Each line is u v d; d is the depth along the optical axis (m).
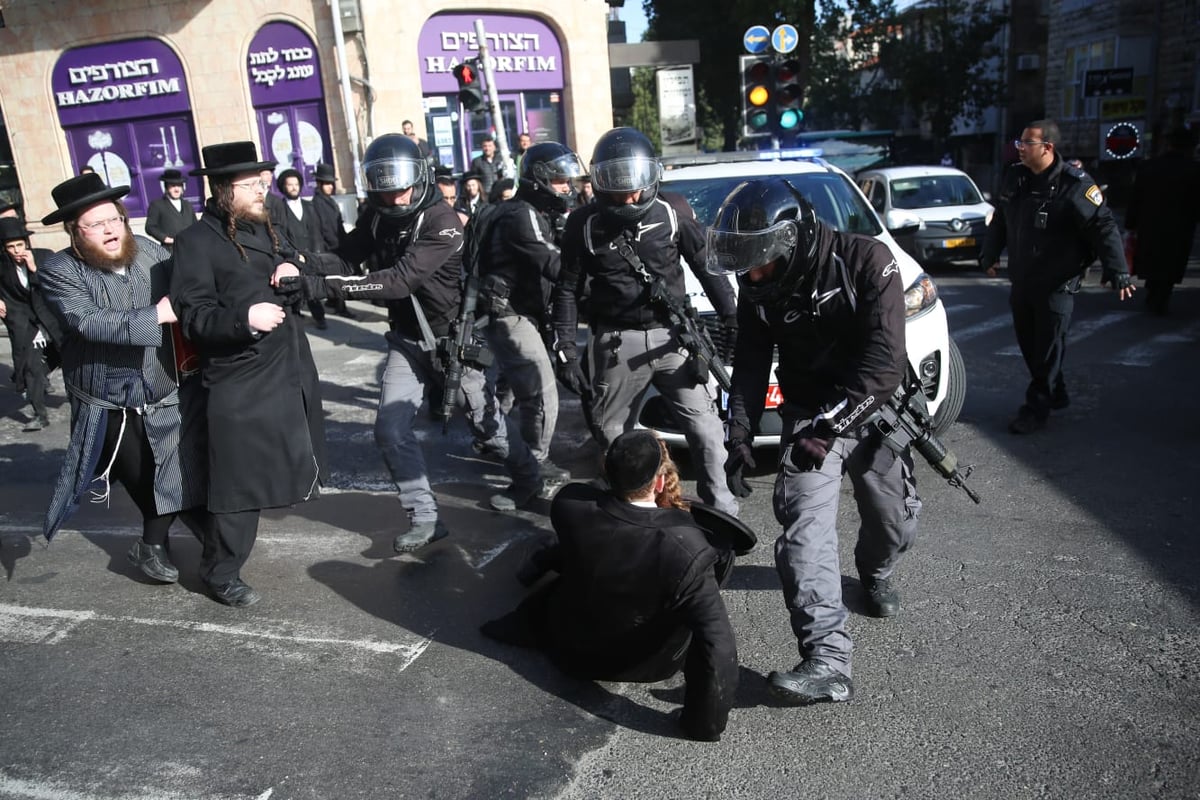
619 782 2.99
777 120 11.83
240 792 3.00
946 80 31.31
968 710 3.27
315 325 11.63
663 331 4.42
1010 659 3.56
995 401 6.95
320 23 16.94
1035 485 5.24
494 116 12.33
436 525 4.69
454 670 3.66
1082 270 5.89
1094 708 3.24
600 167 4.16
